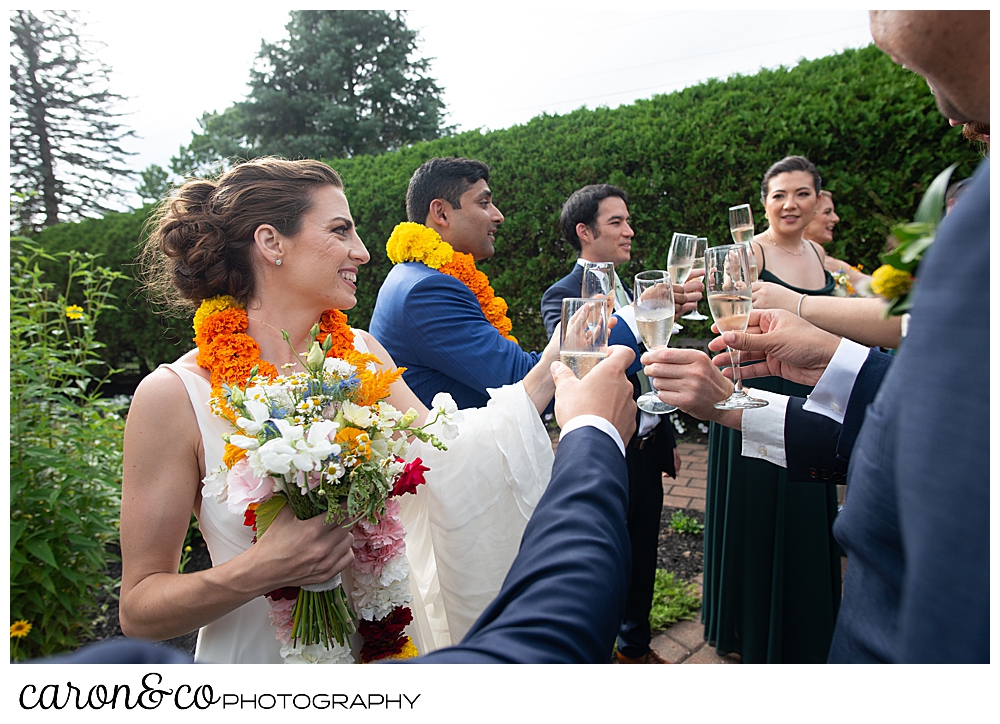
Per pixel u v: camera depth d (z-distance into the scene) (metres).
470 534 1.30
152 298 1.38
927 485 0.43
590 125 5.41
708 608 2.36
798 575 2.00
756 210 4.55
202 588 0.98
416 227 2.07
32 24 15.77
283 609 1.06
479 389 1.88
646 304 1.38
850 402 1.20
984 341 0.41
